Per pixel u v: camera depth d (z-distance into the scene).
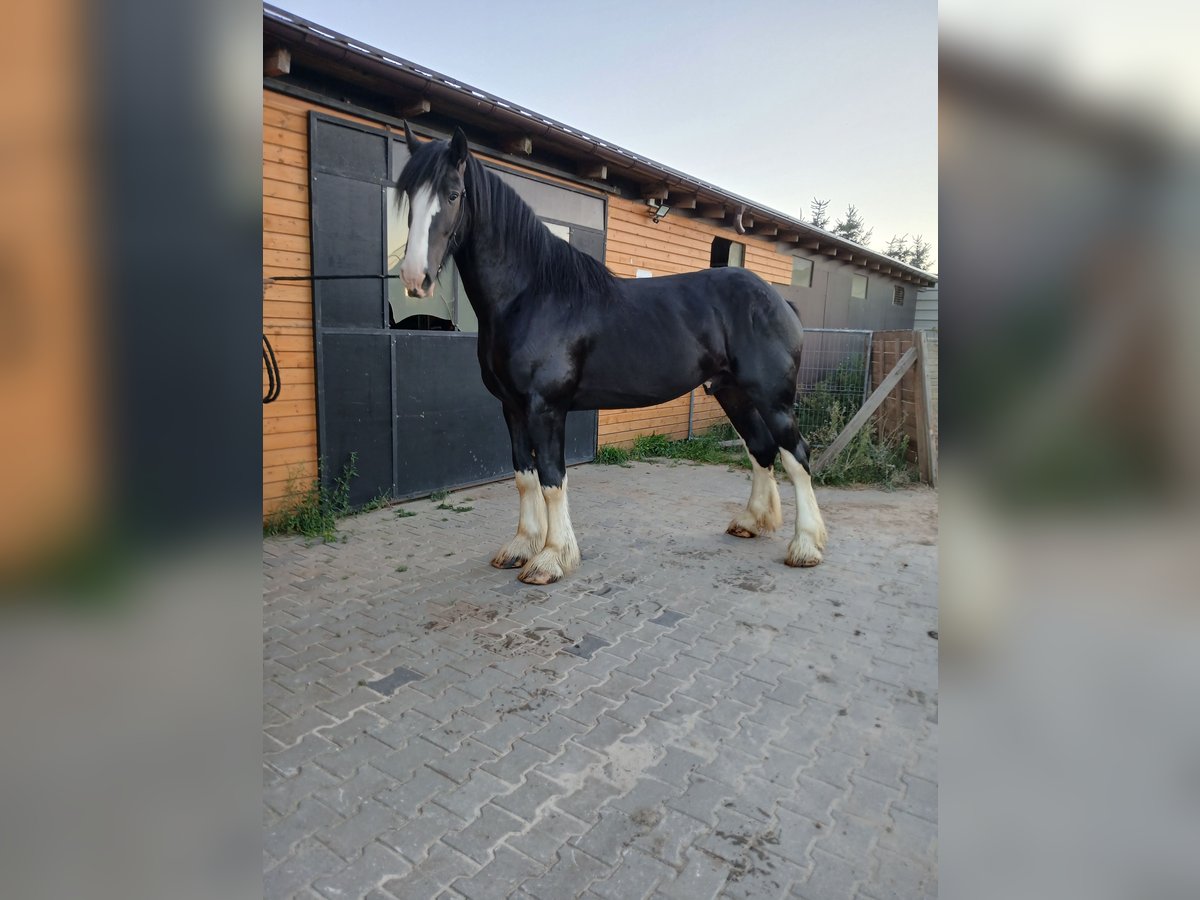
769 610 3.12
